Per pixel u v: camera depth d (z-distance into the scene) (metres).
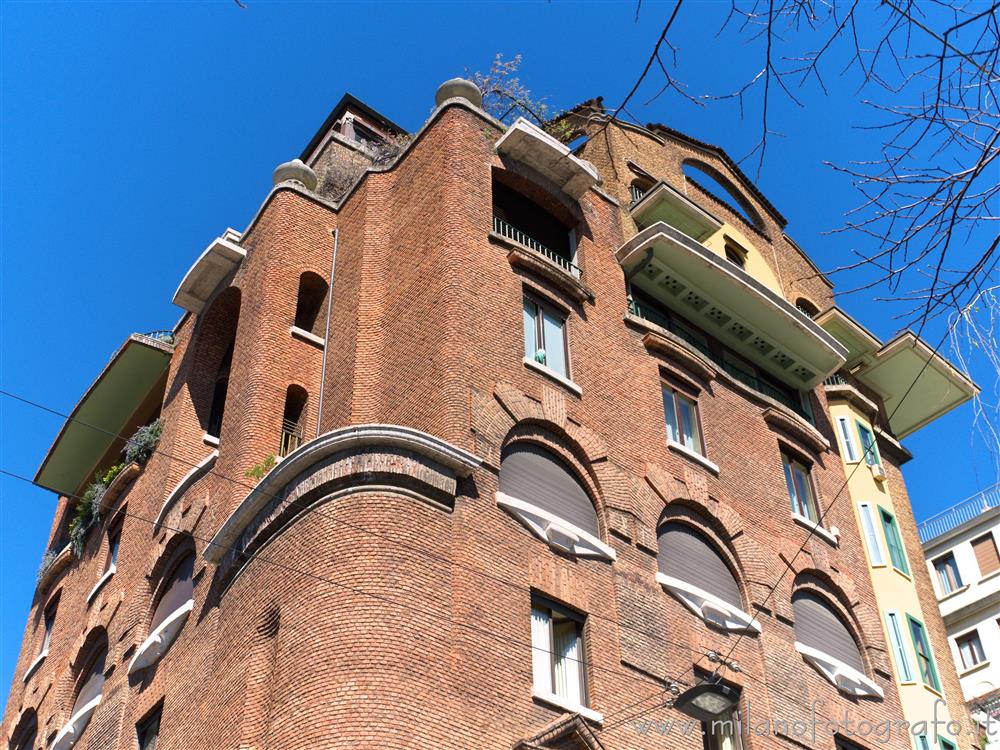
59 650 31.86
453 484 21.09
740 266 36.81
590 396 25.75
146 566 27.33
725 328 32.00
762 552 27.09
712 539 26.28
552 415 24.22
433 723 17.95
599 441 24.92
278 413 26.03
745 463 28.95
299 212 29.97
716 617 24.59
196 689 22.03
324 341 27.66
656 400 27.69
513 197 29.08
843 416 34.78
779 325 31.86
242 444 25.33
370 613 18.84
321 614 19.12
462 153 27.61
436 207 26.66
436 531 20.42
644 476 25.56
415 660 18.52
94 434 36.19
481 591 20.20
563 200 29.53
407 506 20.45
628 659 21.70
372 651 18.38
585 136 35.47
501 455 22.83
